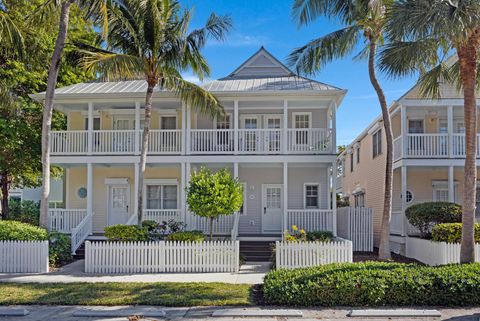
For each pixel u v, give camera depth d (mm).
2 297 9000
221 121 19844
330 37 15094
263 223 19484
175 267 12898
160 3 14680
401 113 17688
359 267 9398
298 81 18859
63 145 17938
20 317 7684
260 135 17438
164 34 14734
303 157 17062
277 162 17219
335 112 17234
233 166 18875
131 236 13805
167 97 17531
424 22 9266
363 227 17766
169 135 17969
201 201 13445
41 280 11320
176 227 15953
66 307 8352
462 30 8938
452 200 17172
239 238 16703
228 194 13742
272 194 19656
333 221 16578
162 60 14852
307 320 7391
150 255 12930
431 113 19406
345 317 7555
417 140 17484
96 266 12859
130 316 7680
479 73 11383
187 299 8734
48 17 14766
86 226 16906
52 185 28531
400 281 8281
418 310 7746
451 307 8109
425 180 19625
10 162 19641
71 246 15461
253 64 20688
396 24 9766
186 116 17875
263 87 17734
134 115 20125
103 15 13352
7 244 12812
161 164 18234
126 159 17641
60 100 17844
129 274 12438
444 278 8336
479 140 17094
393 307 8094
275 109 19750
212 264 12930
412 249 16062
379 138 21531
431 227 15648
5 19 13656
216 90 17297
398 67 12375
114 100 18000
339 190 36781
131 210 19953
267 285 8656
